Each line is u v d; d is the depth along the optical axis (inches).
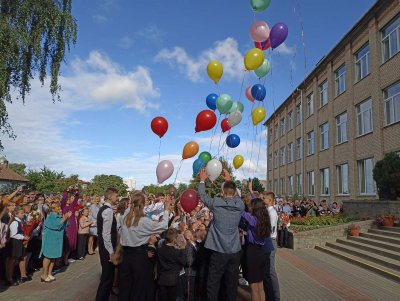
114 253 227.6
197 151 300.2
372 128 833.5
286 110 1619.1
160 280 227.0
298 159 1438.2
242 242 232.1
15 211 327.3
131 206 221.8
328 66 1104.2
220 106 313.1
